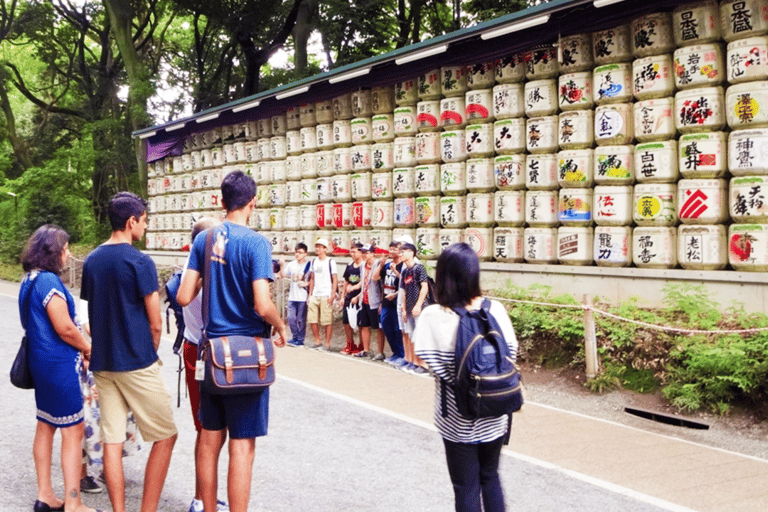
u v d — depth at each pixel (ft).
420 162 38.75
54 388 13.15
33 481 15.35
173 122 61.46
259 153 52.95
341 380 27.99
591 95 30.89
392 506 14.42
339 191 44.86
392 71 40.01
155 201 68.13
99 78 107.45
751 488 15.99
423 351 10.99
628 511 14.35
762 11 25.40
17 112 147.02
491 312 10.95
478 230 35.42
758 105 25.32
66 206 94.38
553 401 24.88
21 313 13.48
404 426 20.84
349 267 35.68
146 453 18.21
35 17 103.86
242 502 11.73
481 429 10.85
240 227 12.32
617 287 29.48
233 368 11.46
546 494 15.31
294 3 81.71
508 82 34.01
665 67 28.32
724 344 23.21
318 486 15.55
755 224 25.53
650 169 28.53
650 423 22.18
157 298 12.97
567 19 30.78
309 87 44.68
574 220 31.04
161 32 116.37
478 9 73.31
